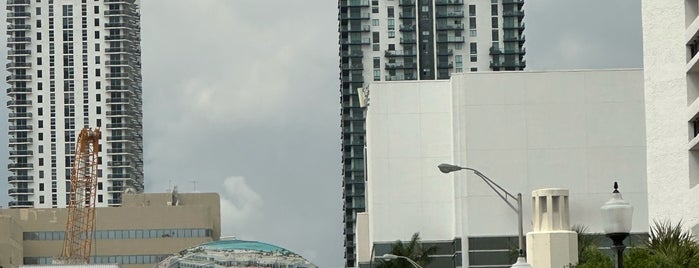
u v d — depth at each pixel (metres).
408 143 135.75
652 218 96.44
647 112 97.00
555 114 131.50
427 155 135.62
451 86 132.88
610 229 36.78
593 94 131.75
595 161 131.00
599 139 131.12
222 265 198.75
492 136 131.25
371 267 139.25
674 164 94.38
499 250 129.12
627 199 130.50
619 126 131.38
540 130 131.25
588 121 131.25
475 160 130.75
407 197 135.25
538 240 116.75
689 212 92.12
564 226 117.69
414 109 136.00
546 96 131.62
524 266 51.53
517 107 131.38
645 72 97.25
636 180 130.62
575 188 130.75
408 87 136.12
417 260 132.25
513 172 130.75
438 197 135.12
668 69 95.12
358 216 160.25
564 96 131.75
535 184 130.75
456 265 131.00
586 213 130.50
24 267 196.38
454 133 131.88
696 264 72.50
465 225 129.75
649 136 96.81
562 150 131.00
